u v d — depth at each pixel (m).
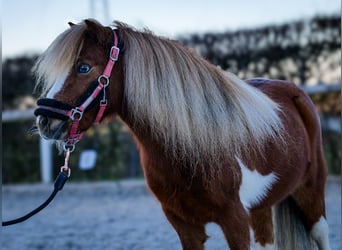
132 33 2.72
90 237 5.17
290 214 3.48
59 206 7.08
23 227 5.81
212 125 2.66
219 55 9.27
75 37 2.54
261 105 2.92
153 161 2.72
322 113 8.50
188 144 2.62
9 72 9.92
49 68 2.52
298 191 3.43
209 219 2.74
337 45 8.77
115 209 6.68
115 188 8.24
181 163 2.65
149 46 2.68
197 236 2.88
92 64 2.56
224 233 2.71
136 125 2.70
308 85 8.62
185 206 2.73
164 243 4.75
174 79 2.64
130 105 2.65
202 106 2.66
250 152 2.80
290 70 9.00
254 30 9.15
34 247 4.87
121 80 2.66
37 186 8.66
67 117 2.50
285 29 9.02
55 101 2.48
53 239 5.16
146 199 7.31
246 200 2.80
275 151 2.96
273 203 3.13
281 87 3.47
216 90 2.73
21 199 7.76
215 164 2.64
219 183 2.65
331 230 4.89
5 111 9.71
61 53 2.51
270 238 3.53
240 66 9.18
